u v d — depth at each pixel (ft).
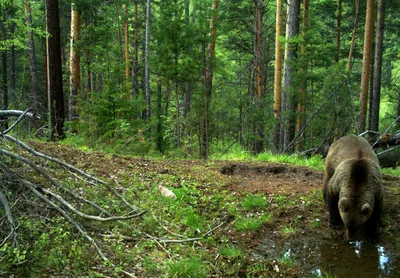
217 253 17.26
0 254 12.72
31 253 13.23
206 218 20.83
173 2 45.57
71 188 18.80
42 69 99.86
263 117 46.11
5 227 14.20
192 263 15.08
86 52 57.72
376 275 16.08
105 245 15.46
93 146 36.91
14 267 12.56
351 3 75.82
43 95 95.20
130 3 87.04
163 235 17.92
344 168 18.79
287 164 33.22
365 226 19.10
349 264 17.03
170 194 22.20
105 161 26.53
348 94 40.57
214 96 49.34
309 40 45.78
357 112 43.50
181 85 48.49
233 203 22.56
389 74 119.34
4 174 16.48
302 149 56.49
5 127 22.50
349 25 84.48
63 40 92.89
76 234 15.39
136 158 29.58
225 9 75.05
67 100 99.25
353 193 17.29
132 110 41.14
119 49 70.64
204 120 47.67
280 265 16.71
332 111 41.32
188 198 22.50
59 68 43.21
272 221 20.74
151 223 18.08
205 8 46.09
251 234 19.45
